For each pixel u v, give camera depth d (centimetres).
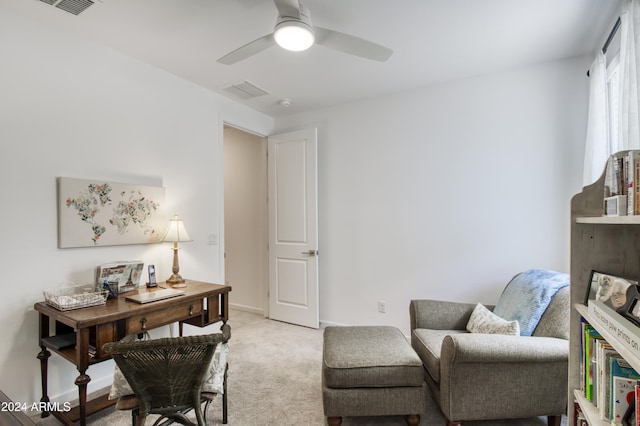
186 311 221
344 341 204
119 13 193
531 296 200
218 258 321
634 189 106
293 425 189
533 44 231
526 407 170
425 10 191
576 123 253
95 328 174
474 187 289
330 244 361
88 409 192
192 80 292
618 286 113
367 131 339
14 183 190
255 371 255
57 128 208
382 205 331
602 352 115
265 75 282
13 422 78
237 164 431
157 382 142
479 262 288
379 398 176
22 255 193
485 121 284
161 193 269
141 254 257
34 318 197
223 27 209
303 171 364
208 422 191
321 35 175
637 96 149
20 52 193
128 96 247
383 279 331
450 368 171
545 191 264
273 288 386
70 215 213
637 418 93
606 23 204
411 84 303
